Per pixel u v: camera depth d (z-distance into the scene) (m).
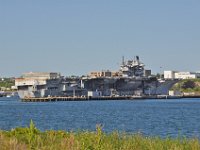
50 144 27.50
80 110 174.75
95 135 28.19
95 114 144.12
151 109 186.00
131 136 31.45
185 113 151.38
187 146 28.48
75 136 30.97
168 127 86.81
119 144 28.42
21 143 27.20
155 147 27.91
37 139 28.55
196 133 71.81
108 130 77.31
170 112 158.88
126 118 121.25
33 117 124.19
